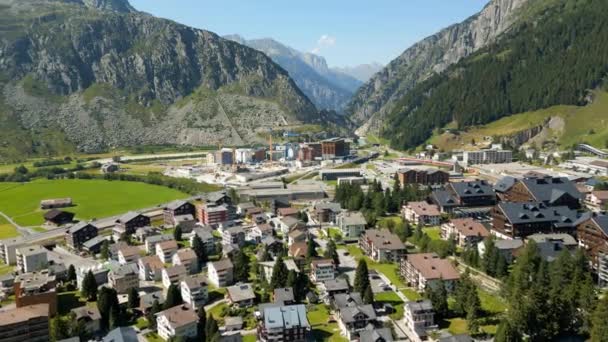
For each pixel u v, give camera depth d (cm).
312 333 13888
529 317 13050
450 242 19462
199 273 18675
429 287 15225
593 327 12569
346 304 14638
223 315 14950
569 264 15300
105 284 17538
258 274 17962
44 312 13338
